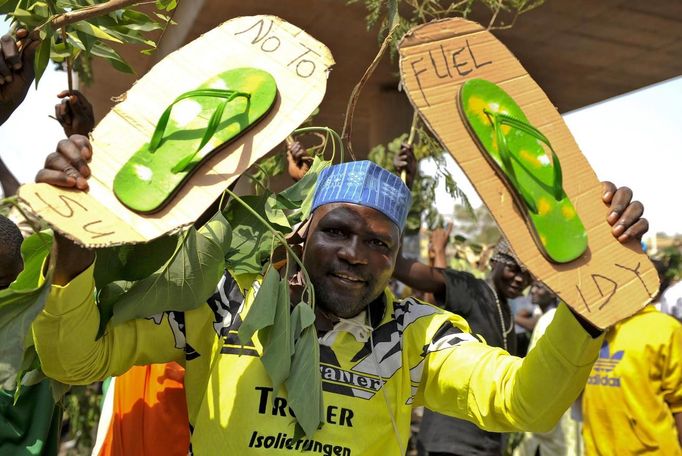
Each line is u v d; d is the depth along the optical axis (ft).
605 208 4.89
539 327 15.10
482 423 5.64
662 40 19.98
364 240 5.53
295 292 5.81
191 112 4.82
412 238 18.42
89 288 4.74
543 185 4.71
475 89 4.78
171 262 5.15
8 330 4.31
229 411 5.39
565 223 4.67
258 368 5.44
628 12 18.48
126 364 5.46
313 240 5.59
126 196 4.34
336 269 5.47
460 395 5.72
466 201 11.18
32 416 6.47
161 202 4.39
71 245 4.52
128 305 5.09
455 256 16.31
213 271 5.27
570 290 4.59
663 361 11.63
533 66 22.24
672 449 11.57
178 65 5.05
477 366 5.65
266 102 4.85
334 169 5.79
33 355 5.43
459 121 4.73
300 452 5.29
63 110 6.08
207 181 4.60
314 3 18.06
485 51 4.94
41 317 4.71
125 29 6.33
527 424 5.28
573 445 15.44
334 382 5.52
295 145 10.57
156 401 7.20
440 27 4.88
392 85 23.49
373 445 5.50
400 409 5.67
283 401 5.37
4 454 6.32
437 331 5.95
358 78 23.04
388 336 5.80
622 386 11.82
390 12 6.32
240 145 4.76
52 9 5.59
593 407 12.24
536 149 4.83
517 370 5.31
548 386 5.05
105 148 4.56
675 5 18.02
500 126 4.69
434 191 11.51
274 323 5.24
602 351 12.19
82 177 4.34
